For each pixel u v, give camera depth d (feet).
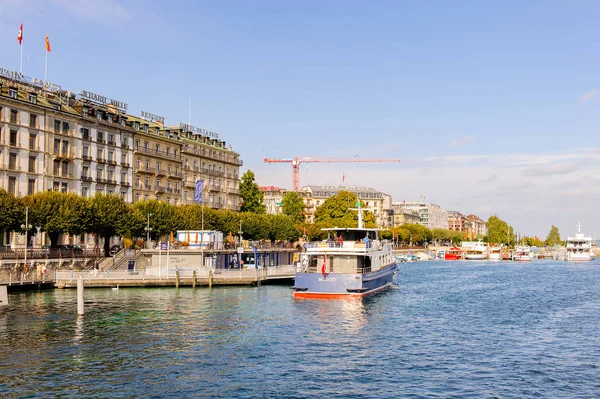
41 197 278.67
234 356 129.49
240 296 231.50
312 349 137.90
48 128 326.85
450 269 505.25
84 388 105.60
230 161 508.12
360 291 224.53
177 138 441.27
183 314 183.62
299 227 524.52
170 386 107.45
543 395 105.19
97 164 360.48
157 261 293.64
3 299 192.75
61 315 179.63
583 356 134.21
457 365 125.18
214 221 382.83
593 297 259.19
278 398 102.12
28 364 120.47
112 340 143.54
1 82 306.55
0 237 297.33
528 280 364.99
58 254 274.36
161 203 350.23
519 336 157.99
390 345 144.05
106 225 298.35
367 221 553.23
